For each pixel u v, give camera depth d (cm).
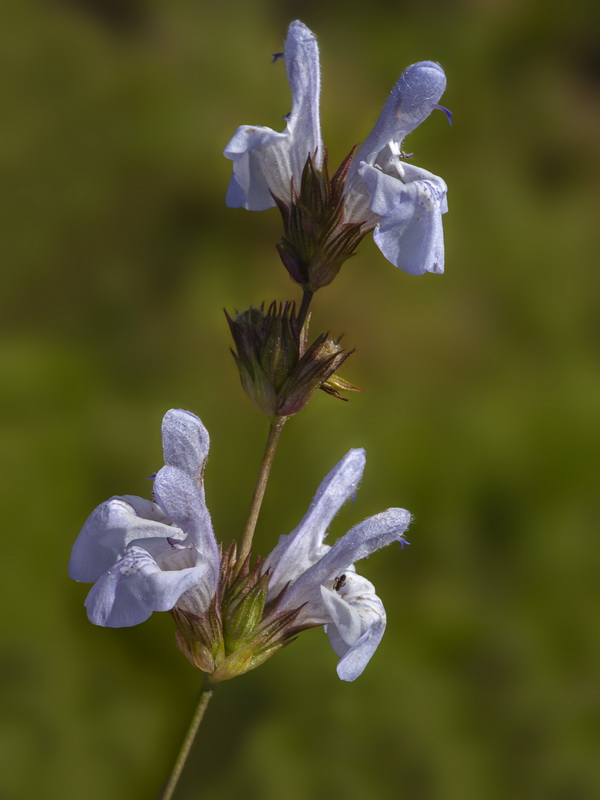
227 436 45
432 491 44
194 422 32
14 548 40
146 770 39
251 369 33
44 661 39
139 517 31
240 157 32
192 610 32
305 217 32
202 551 32
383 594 42
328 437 45
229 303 52
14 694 39
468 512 44
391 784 39
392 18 83
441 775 39
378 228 32
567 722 40
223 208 58
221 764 39
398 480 44
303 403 33
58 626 39
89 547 31
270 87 68
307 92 32
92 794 38
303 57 32
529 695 40
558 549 43
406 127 32
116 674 39
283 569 32
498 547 43
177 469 31
